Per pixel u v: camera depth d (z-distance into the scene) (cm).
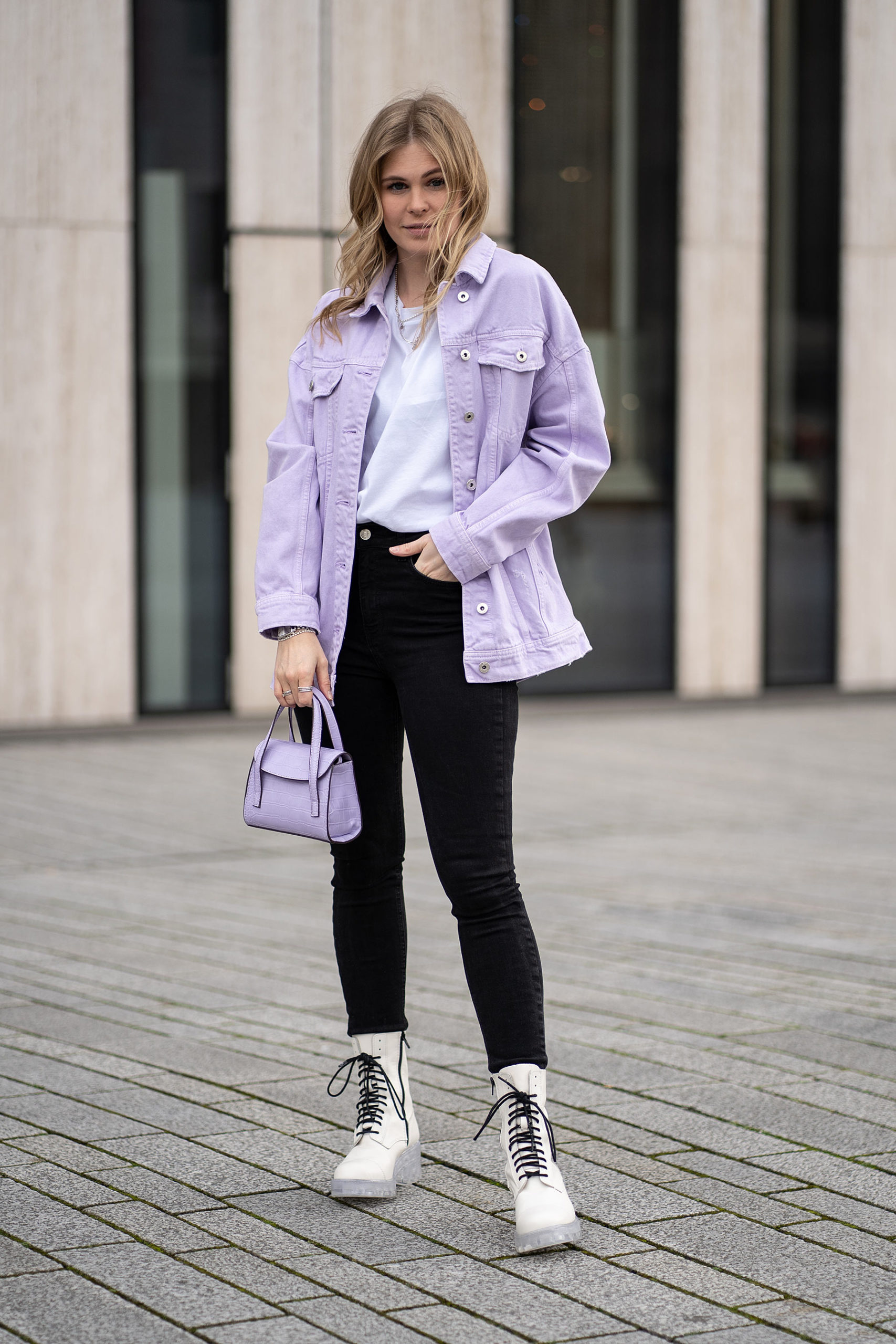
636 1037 451
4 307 1059
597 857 720
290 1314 278
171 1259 301
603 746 1051
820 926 586
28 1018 468
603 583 1220
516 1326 274
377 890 345
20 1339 267
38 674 1086
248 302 1109
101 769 957
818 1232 316
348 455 330
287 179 1109
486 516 318
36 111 1055
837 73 1242
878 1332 272
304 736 342
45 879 673
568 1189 339
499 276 328
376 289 335
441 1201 333
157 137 1095
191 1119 383
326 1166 353
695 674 1236
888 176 1252
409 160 322
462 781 322
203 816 820
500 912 324
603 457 334
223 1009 480
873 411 1266
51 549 1080
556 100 1180
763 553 1247
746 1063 427
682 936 573
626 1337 270
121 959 540
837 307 1257
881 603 1280
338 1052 438
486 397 327
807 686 1277
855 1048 439
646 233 1206
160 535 1120
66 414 1076
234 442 1116
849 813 828
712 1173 349
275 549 338
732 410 1224
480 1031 460
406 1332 271
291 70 1102
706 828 788
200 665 1135
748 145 1211
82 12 1059
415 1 1119
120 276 1078
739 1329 273
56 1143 365
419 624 324
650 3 1193
